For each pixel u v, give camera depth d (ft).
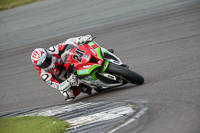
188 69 75.31
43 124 62.59
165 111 52.21
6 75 136.56
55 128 55.93
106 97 74.43
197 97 54.24
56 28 200.23
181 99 55.83
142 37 127.65
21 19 282.36
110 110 60.49
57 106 81.20
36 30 214.69
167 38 115.44
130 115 54.49
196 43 98.68
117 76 71.36
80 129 54.08
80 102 78.38
